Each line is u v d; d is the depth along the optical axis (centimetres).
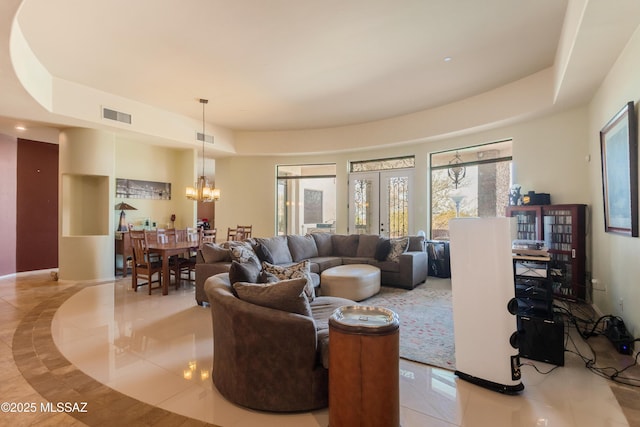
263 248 489
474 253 232
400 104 585
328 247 625
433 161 674
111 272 595
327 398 203
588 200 432
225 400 211
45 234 680
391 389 170
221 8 303
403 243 552
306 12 310
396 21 326
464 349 238
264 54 395
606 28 260
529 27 338
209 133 716
